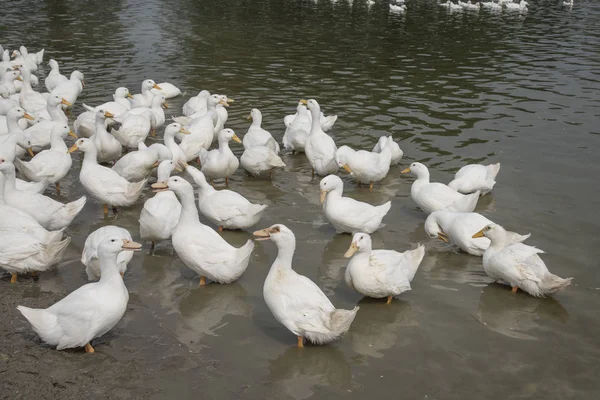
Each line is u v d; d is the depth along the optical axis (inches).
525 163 553.9
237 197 422.9
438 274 377.7
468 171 486.9
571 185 505.7
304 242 414.3
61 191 493.4
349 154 498.0
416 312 335.3
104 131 547.2
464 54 1018.1
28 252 338.0
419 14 1473.9
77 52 978.1
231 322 321.4
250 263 388.2
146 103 716.7
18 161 466.3
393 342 307.1
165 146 522.3
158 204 395.5
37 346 288.2
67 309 279.6
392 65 936.3
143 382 266.8
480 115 695.7
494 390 270.8
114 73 856.9
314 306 294.7
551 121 676.7
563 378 280.1
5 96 759.7
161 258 391.9
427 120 676.7
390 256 339.6
